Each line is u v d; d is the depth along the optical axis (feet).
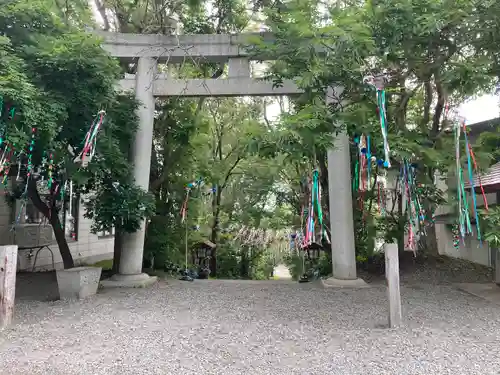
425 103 31.40
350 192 30.96
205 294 27.61
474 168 24.34
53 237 43.75
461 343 17.03
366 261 36.04
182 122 36.68
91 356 15.42
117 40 31.89
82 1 30.63
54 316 21.43
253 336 18.01
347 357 15.38
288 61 22.84
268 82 30.99
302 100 26.03
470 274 33.55
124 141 30.76
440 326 19.56
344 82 23.30
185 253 41.14
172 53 32.09
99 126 24.43
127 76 35.68
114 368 14.21
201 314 22.07
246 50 26.48
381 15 21.93
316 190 30.40
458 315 21.66
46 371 13.89
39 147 23.76
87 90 24.00
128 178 29.35
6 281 19.47
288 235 48.70
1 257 19.38
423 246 38.19
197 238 44.83
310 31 20.59
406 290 28.68
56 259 44.06
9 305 19.61
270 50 23.59
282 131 19.60
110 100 25.49
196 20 35.81
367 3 21.62
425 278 32.73
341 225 30.58
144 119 31.71
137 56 32.09
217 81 31.68
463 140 23.86
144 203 28.53
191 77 37.86
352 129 21.88
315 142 20.15
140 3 35.55
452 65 22.89
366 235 36.19
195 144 38.50
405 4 21.22
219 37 31.68
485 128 35.53
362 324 19.99
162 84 32.19
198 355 15.58
